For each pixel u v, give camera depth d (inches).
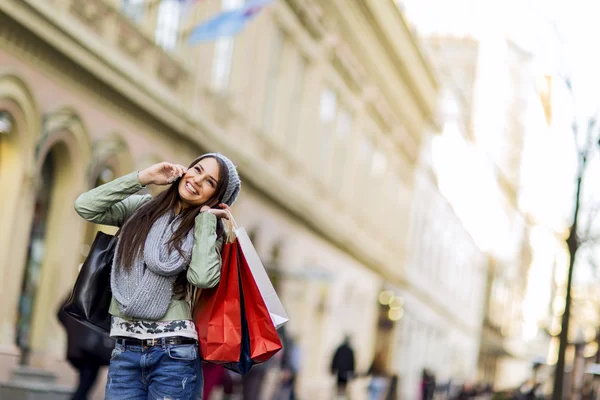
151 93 905.5
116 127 855.7
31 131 725.3
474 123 3452.3
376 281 1987.0
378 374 1331.2
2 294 714.8
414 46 1996.8
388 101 1926.7
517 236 4704.7
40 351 778.8
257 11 871.7
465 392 2038.6
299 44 1389.0
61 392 682.2
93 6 794.2
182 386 215.0
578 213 737.0
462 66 3531.0
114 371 216.1
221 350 217.3
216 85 1092.5
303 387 1489.9
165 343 213.9
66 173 796.6
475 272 3479.3
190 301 219.0
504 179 4104.3
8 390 651.5
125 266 213.3
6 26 676.7
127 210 226.8
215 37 877.8
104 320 220.7
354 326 1831.9
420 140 2297.0
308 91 1448.1
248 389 826.8
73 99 781.9
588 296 1521.9
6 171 720.3
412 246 2341.3
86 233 845.8
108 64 819.4
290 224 1390.3
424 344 2586.1
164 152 962.1
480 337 3700.8
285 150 1353.3
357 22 1615.4
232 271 220.7
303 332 1472.7
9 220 717.9
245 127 1195.9
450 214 2849.4
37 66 725.3
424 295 2513.5
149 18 902.4
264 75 1263.5
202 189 218.8
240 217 1187.3
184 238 215.3
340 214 1657.2
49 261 791.1
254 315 222.1
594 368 1145.4
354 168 1740.9
